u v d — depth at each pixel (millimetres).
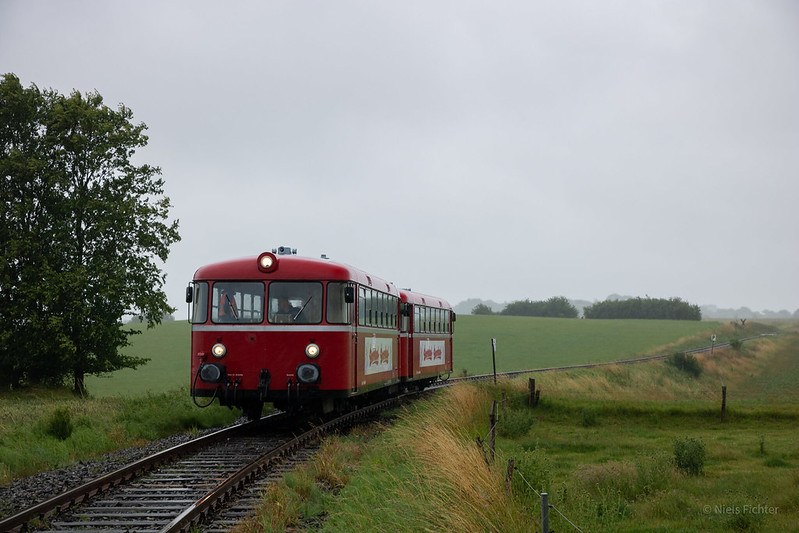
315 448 14703
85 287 33375
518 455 11297
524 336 87312
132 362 35469
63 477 12203
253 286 16953
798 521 9289
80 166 35375
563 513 8781
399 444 13898
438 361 30984
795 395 41594
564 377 41906
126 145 36312
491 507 8047
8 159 33781
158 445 15992
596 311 161875
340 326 16938
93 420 17906
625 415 22891
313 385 16672
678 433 20703
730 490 11469
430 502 8719
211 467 12703
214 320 16891
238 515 9344
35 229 34062
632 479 12297
